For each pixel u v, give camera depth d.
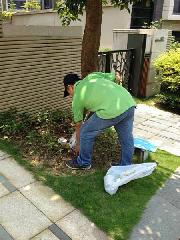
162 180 3.80
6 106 4.91
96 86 3.36
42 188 3.33
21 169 3.63
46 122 4.75
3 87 4.77
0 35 4.43
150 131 5.73
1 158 3.81
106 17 9.41
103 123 3.42
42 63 5.23
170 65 6.93
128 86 7.79
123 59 7.38
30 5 11.51
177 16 10.92
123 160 3.78
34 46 4.99
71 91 3.60
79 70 5.97
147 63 7.59
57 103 5.79
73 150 3.95
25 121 4.62
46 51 5.22
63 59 5.57
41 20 10.62
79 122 3.55
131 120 3.57
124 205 3.21
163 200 3.39
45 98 5.52
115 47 8.00
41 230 2.78
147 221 3.03
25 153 3.97
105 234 2.81
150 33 7.50
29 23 11.11
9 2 12.38
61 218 2.94
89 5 4.11
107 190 3.34
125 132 3.60
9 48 4.63
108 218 2.99
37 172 3.60
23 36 4.77
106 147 4.29
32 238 2.68
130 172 3.58
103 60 6.80
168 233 2.91
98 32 4.25
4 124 4.47
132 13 10.38
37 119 4.79
